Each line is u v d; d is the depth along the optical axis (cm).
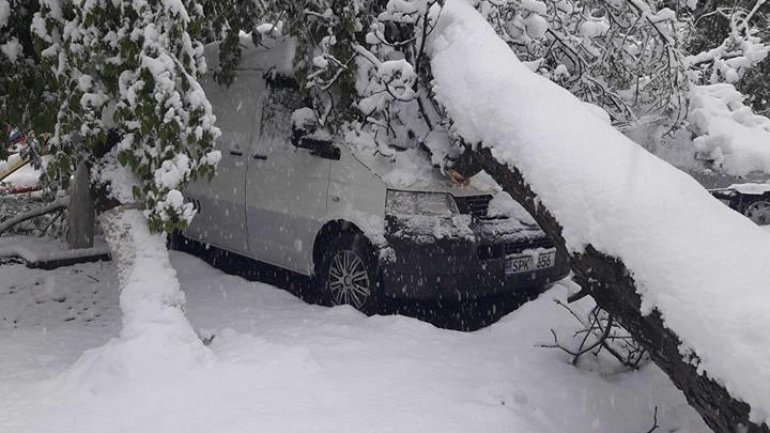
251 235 688
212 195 727
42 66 453
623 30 669
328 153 600
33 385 411
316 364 438
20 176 1350
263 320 559
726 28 1066
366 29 591
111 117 472
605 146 386
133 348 417
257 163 674
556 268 600
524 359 473
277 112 668
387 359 456
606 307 363
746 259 308
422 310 620
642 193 350
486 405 393
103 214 482
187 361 422
